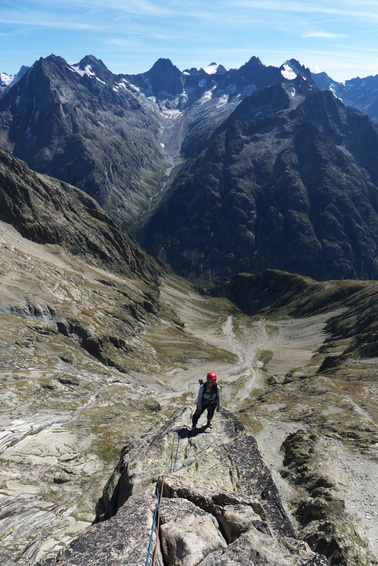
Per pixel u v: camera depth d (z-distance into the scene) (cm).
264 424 5347
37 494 3759
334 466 3162
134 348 14962
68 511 2869
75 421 6350
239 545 683
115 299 18750
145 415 7519
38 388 7800
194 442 1237
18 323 11462
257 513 852
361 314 19788
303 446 3812
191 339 19788
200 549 684
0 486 3797
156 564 656
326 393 7256
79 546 690
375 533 2067
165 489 895
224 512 802
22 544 1878
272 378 14225
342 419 5244
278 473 3306
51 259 19588
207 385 1298
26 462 4419
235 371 15712
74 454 4888
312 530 2058
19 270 14900
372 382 7881
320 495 2580
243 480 1041
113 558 659
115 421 6738
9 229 19512
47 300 13762
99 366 11475
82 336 13050
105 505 1298
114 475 1343
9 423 5875
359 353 11100
